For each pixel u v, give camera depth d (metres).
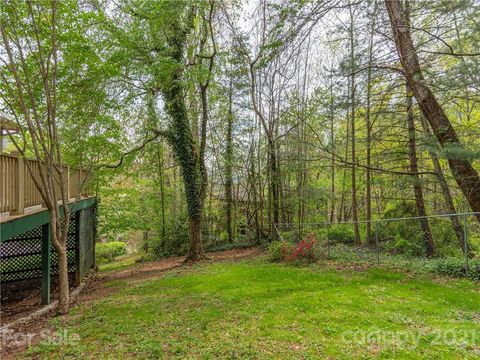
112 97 7.32
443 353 3.05
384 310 4.27
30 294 7.51
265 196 12.77
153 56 8.48
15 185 4.20
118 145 8.02
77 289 7.37
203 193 10.41
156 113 9.83
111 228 12.96
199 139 11.91
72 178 7.31
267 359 3.05
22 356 3.49
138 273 9.27
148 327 4.10
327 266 7.40
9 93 5.20
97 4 7.04
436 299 4.67
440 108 6.60
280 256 8.63
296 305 4.64
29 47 5.08
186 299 5.38
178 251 13.34
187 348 3.38
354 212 11.12
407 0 6.02
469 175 6.48
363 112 9.94
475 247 8.00
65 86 5.89
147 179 14.44
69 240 8.91
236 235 14.03
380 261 7.47
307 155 11.80
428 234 8.42
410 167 9.12
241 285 6.09
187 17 9.23
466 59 6.08
